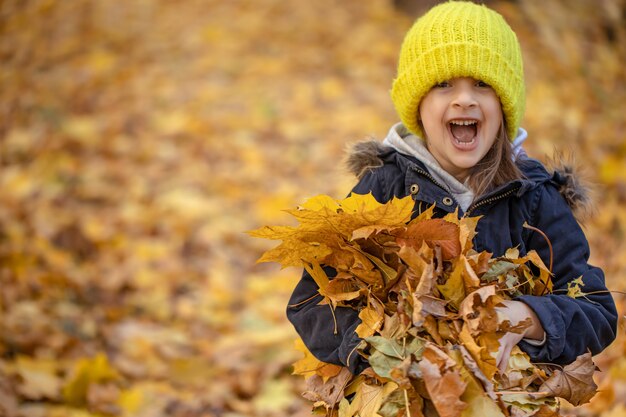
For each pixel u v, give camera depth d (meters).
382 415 1.80
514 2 7.68
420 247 1.91
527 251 2.20
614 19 8.08
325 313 2.06
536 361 1.98
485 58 2.12
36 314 4.11
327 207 1.90
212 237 5.17
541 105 6.27
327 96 6.76
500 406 1.79
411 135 2.33
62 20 8.38
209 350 4.01
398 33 7.79
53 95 6.93
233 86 6.98
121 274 4.72
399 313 1.84
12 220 5.17
